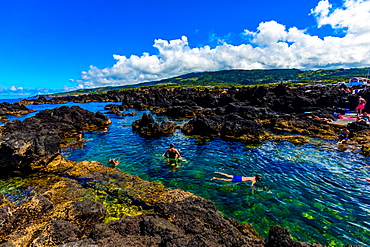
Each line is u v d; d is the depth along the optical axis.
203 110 40.97
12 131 19.53
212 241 5.03
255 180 10.54
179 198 8.04
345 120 25.14
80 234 5.75
